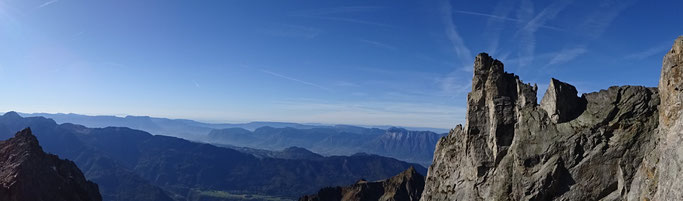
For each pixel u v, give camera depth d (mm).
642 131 48375
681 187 33969
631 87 53562
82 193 107812
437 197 72062
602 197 47938
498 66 65000
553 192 51062
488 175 60062
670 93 41656
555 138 53562
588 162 50062
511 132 60000
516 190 53438
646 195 40688
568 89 56812
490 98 63938
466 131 67062
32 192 85250
